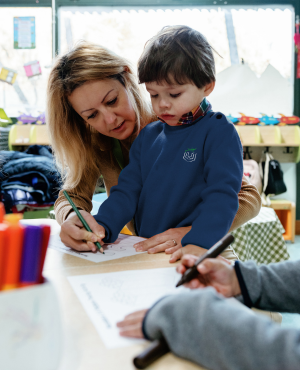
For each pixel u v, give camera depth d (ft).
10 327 0.93
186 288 1.65
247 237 5.56
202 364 1.07
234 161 2.47
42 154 9.33
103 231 2.48
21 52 10.66
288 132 10.66
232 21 10.75
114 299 1.56
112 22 10.68
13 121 10.66
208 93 2.67
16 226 1.11
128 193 2.88
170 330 1.14
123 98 3.05
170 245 2.36
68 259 2.19
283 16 10.78
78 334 1.26
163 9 10.69
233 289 1.59
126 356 1.13
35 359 0.95
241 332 1.04
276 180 10.20
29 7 10.53
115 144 3.75
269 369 0.98
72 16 10.63
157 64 2.40
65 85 2.99
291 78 10.96
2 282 1.10
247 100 11.02
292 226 9.86
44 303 0.96
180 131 2.77
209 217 2.23
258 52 10.89
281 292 1.59
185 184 2.66
